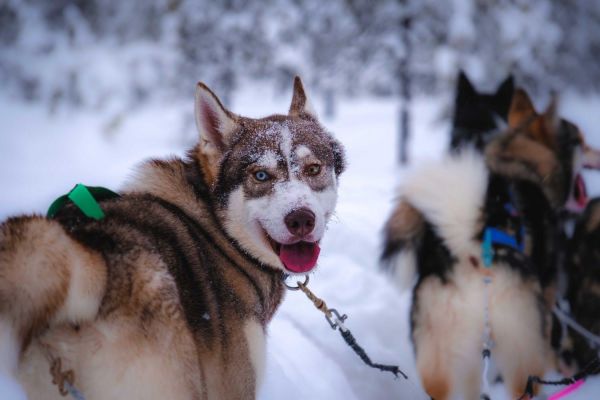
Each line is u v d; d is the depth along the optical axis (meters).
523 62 12.12
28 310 1.65
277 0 13.22
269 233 2.36
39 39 14.11
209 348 2.12
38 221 1.77
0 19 14.33
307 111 2.81
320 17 12.68
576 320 3.82
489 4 11.95
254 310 2.37
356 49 12.29
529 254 3.40
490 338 3.01
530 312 3.00
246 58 13.45
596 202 3.89
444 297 3.05
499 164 3.43
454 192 3.06
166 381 1.86
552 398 3.19
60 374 1.75
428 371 3.03
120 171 11.05
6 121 14.59
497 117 4.46
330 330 3.72
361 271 4.41
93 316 1.79
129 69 13.85
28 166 11.61
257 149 2.43
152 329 1.86
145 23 14.05
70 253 1.74
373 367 3.18
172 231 2.20
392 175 11.23
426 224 3.21
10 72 14.38
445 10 11.79
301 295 4.11
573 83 14.42
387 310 4.04
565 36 13.64
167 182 2.39
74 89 14.11
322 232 2.40
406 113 12.88
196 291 2.13
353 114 21.75
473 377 3.10
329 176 2.56
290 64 13.03
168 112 18.73
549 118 3.71
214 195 2.43
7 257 1.66
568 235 4.05
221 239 2.39
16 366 1.75
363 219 5.50
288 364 3.24
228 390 2.20
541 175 3.52
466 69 11.76
